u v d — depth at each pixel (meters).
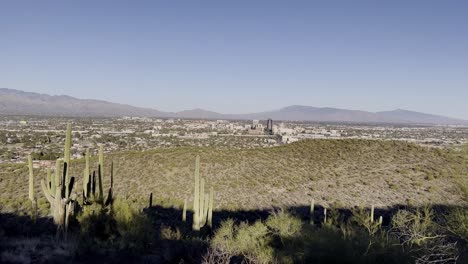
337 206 28.06
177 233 15.92
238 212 26.64
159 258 13.15
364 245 11.25
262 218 25.73
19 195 26.88
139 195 29.70
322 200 29.78
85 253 12.90
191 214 24.47
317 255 11.91
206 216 19.47
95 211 15.09
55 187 14.58
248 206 28.47
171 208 25.78
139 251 13.49
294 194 31.20
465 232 9.49
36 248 12.70
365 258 11.00
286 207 27.83
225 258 12.94
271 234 16.80
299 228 16.17
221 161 41.44
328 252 11.64
